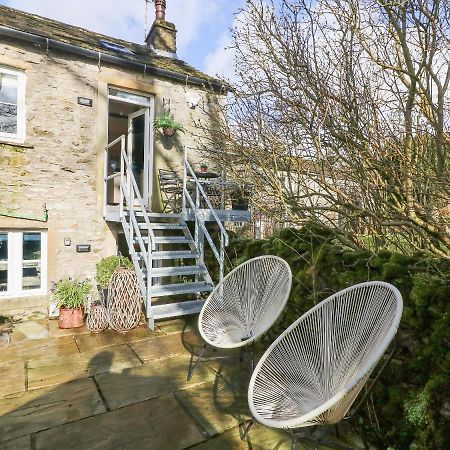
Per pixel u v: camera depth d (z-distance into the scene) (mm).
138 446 2242
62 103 5258
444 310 2184
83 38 5922
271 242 4363
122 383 3117
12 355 3715
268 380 2172
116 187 7395
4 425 2459
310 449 2238
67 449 2205
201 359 3684
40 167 5090
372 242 3838
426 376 2182
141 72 6000
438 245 3340
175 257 5031
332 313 2236
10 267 5000
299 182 4191
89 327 4504
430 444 2053
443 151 3318
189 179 6000
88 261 5465
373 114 3500
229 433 2402
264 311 2975
